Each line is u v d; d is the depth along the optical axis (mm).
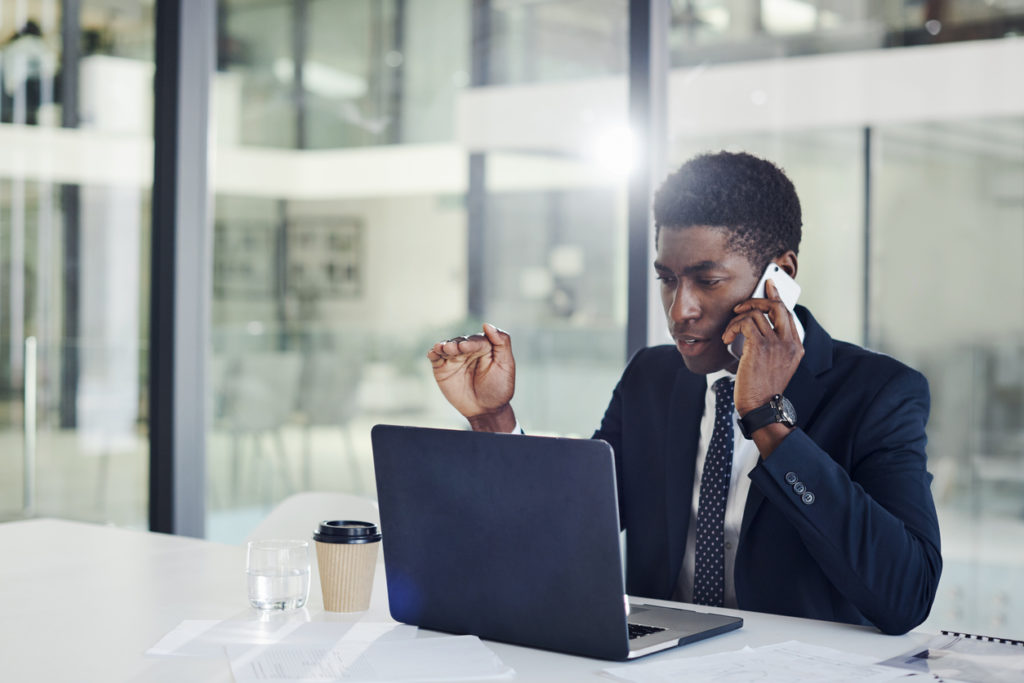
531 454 1154
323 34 3428
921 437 1482
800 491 1321
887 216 2408
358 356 3424
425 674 1067
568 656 1144
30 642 1191
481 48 3201
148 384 3299
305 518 1933
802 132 2482
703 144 2588
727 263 1530
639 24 2566
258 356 3504
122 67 3457
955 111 2340
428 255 3316
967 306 2342
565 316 3076
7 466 3623
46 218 3578
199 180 3291
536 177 3115
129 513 3467
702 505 1585
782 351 1368
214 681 1051
